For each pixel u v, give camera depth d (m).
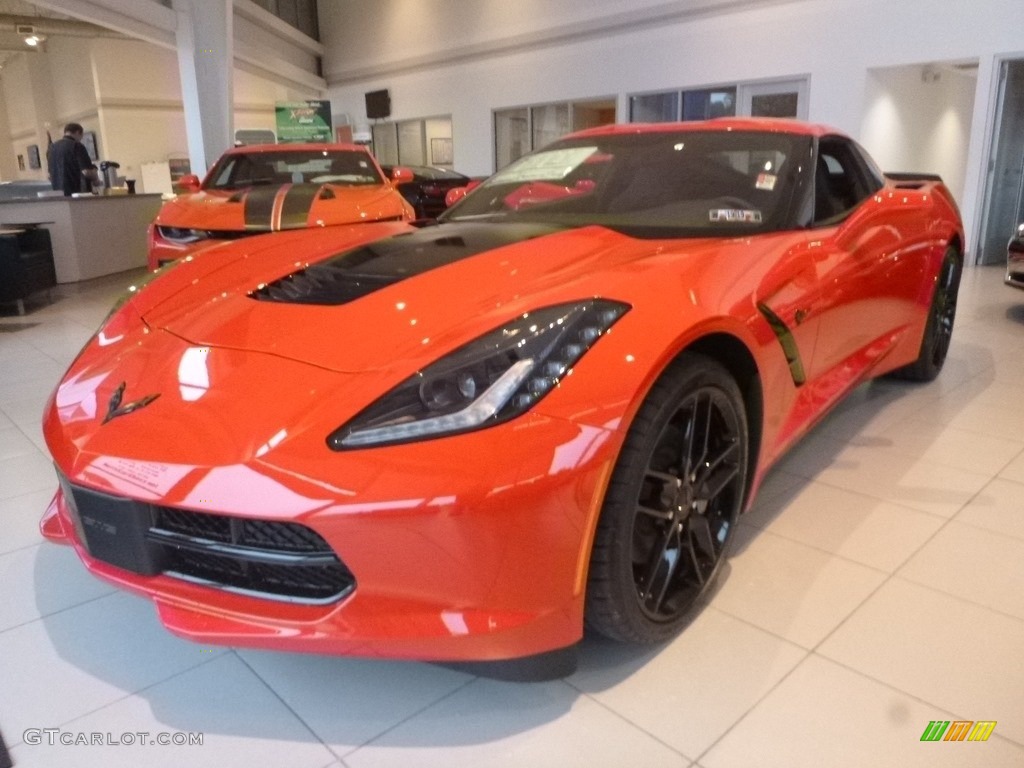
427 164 14.58
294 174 5.54
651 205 2.04
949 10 7.21
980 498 2.08
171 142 16.66
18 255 5.47
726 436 1.54
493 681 1.40
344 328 1.37
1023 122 7.39
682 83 9.70
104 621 1.62
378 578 1.12
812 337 1.82
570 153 2.38
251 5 12.45
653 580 1.38
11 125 23.78
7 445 2.72
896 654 1.43
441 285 1.49
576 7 10.82
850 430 2.61
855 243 2.08
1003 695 1.32
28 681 1.43
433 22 13.45
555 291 1.35
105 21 7.61
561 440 1.14
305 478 1.10
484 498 1.09
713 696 1.33
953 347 3.83
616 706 1.32
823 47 8.18
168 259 4.46
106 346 1.60
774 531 1.91
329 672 1.44
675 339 1.28
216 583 1.28
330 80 16.64
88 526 1.31
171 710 1.35
